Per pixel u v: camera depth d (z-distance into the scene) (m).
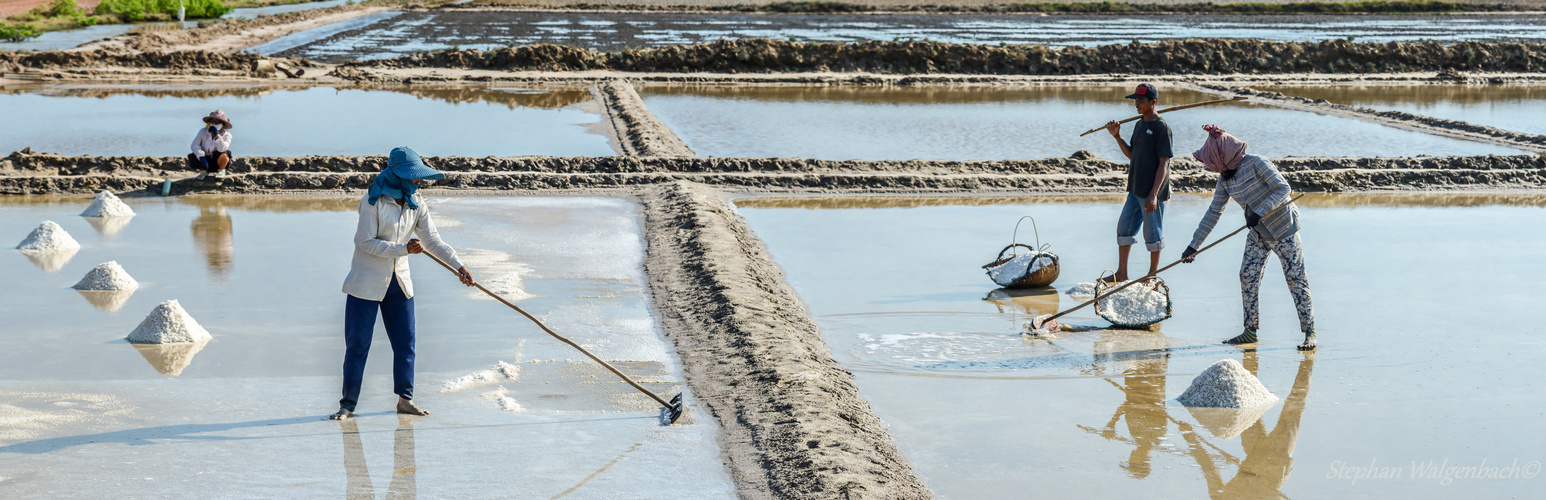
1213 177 14.05
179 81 26.42
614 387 6.05
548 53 30.05
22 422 5.32
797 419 5.42
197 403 5.68
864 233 10.95
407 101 23.11
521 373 6.28
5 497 4.41
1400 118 21.45
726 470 4.95
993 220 11.74
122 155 15.57
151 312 6.90
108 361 6.38
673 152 15.86
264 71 27.53
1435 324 7.63
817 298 8.27
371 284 5.34
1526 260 9.80
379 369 6.34
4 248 9.57
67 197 12.34
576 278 8.63
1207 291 8.59
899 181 13.88
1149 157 8.55
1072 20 54.59
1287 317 7.88
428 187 12.93
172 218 11.20
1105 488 4.92
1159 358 6.91
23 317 7.33
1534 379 6.46
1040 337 7.33
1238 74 31.59
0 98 22.42
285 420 5.45
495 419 5.52
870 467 4.93
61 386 5.91
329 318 7.45
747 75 29.36
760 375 6.12
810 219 11.73
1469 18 58.53
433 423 5.45
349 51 34.62
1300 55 32.59
